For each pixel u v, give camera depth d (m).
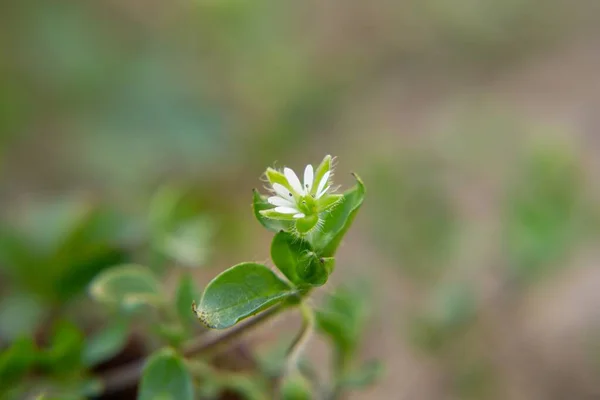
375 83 0.41
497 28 0.44
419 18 0.44
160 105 0.34
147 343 0.19
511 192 0.27
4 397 0.17
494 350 0.25
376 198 0.29
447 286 0.23
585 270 0.28
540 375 0.25
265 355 0.19
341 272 0.27
